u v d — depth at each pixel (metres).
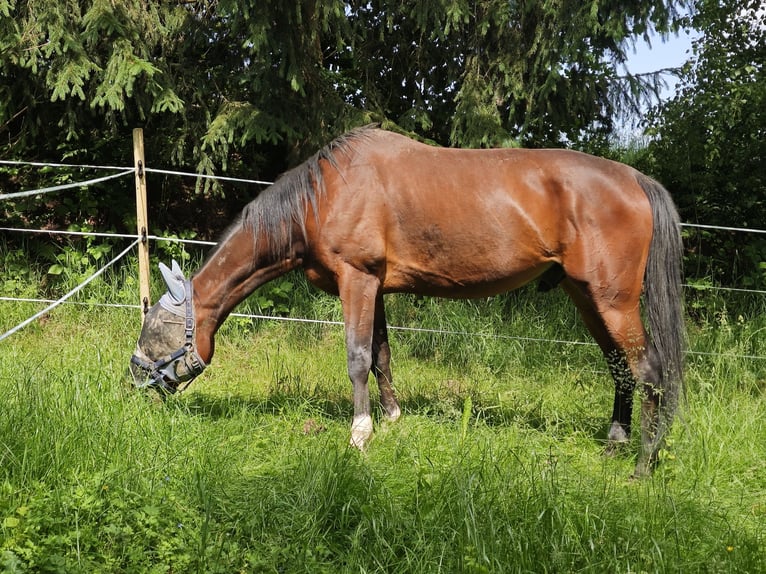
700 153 7.67
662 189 3.87
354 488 3.06
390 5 6.54
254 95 6.88
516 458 3.32
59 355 5.25
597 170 3.81
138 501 2.93
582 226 3.76
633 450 4.02
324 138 6.77
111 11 5.82
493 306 6.84
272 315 7.12
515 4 6.44
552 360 6.15
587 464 3.76
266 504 2.97
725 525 2.97
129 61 5.85
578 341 6.38
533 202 3.84
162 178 7.93
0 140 7.54
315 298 7.05
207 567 2.62
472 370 6.06
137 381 4.18
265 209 4.07
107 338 5.97
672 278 3.82
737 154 7.68
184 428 3.82
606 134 7.80
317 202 4.00
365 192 3.93
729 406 4.57
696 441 3.91
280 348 6.46
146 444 3.50
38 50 6.04
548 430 4.20
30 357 5.08
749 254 7.51
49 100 6.74
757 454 3.94
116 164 7.79
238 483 3.23
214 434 3.84
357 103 7.71
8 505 2.78
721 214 8.09
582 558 2.65
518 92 6.62
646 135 7.94
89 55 6.18
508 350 6.27
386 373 4.48
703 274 7.90
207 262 4.21
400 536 2.76
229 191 8.56
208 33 6.88
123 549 2.69
